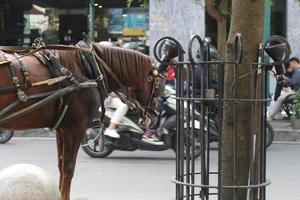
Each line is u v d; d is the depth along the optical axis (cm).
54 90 786
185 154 674
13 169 465
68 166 812
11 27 2461
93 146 1365
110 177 1159
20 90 763
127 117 1336
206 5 1628
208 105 653
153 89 888
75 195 1004
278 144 1628
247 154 643
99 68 843
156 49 665
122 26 2370
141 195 1010
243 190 646
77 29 2428
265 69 636
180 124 652
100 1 2372
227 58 643
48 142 1631
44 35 2455
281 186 1085
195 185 640
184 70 666
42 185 457
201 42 632
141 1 2202
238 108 636
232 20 646
